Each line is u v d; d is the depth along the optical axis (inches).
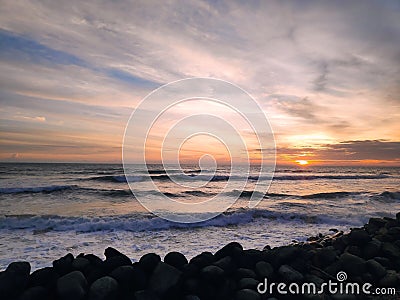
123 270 124.0
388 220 233.0
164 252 281.1
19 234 360.2
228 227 413.1
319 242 224.7
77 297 110.3
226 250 150.6
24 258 258.7
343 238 187.6
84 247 301.0
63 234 362.0
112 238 343.6
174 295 122.6
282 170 2185.0
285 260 149.3
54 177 1204.5
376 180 1365.7
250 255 150.3
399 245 179.6
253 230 392.8
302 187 1037.2
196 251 283.6
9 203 607.5
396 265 162.9
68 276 117.9
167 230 387.9
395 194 756.6
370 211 538.9
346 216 485.7
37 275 121.9
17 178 1158.3
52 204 597.0
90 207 560.4
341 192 840.9
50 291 116.2
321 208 570.6
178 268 137.4
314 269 151.7
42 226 396.8
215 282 128.1
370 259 162.9
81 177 1181.7
